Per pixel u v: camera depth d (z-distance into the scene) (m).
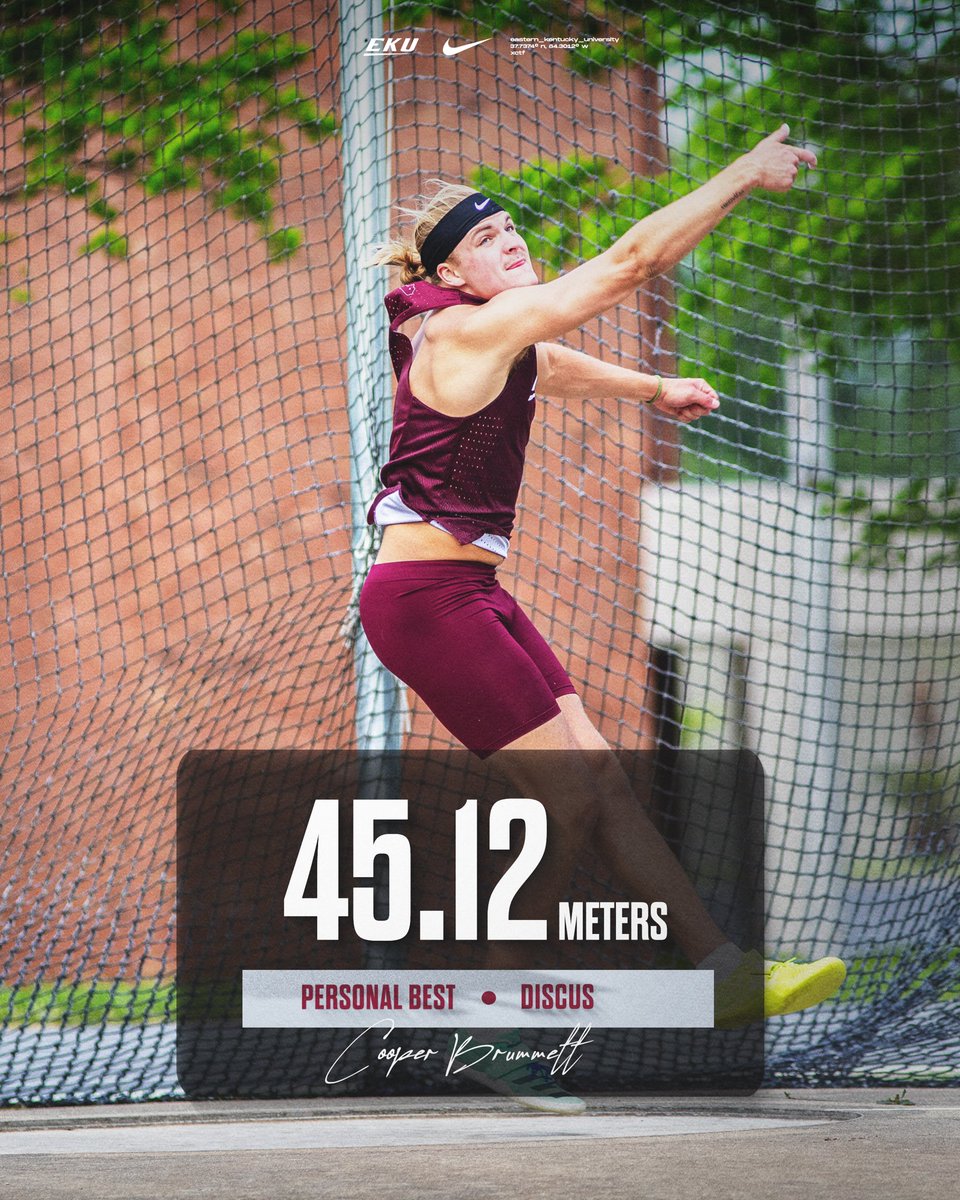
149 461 24.72
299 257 23.41
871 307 23.67
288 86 21.17
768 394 25.27
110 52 20.94
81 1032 14.95
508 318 10.42
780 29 21.20
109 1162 7.73
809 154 10.19
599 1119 10.31
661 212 10.12
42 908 17.92
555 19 20.14
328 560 24.17
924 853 16.70
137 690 20.50
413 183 18.41
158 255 24.12
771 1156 7.46
